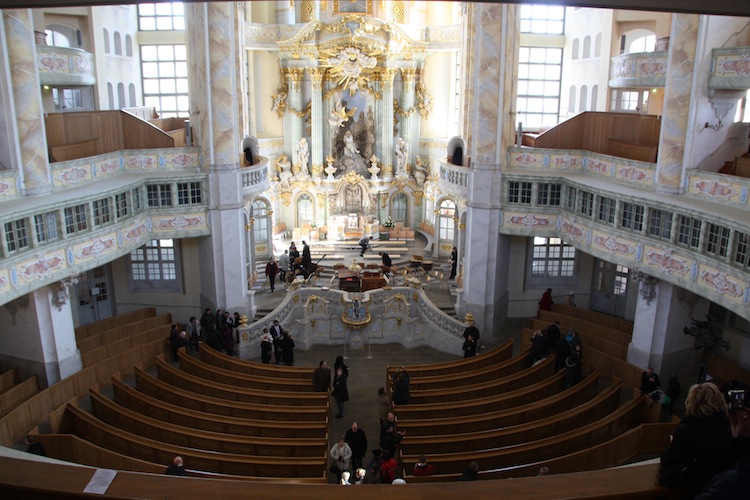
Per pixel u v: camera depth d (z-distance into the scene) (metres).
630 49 29.88
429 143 38.81
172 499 3.39
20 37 19.31
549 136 26.22
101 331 25.17
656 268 19.86
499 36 24.56
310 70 37.56
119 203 23.12
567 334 22.25
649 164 21.44
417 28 37.25
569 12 33.28
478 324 27.34
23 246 18.44
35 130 19.98
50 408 18.98
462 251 30.45
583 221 23.52
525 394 19.58
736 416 3.82
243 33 33.66
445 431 17.44
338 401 20.66
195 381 20.28
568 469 15.23
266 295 31.00
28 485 3.46
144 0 6.49
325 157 39.62
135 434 17.53
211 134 25.69
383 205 39.59
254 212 36.00
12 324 20.73
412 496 3.46
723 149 20.20
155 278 28.75
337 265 33.84
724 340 20.70
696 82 19.34
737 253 16.34
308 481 13.91
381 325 27.94
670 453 4.07
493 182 25.83
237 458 15.32
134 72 35.41
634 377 20.77
